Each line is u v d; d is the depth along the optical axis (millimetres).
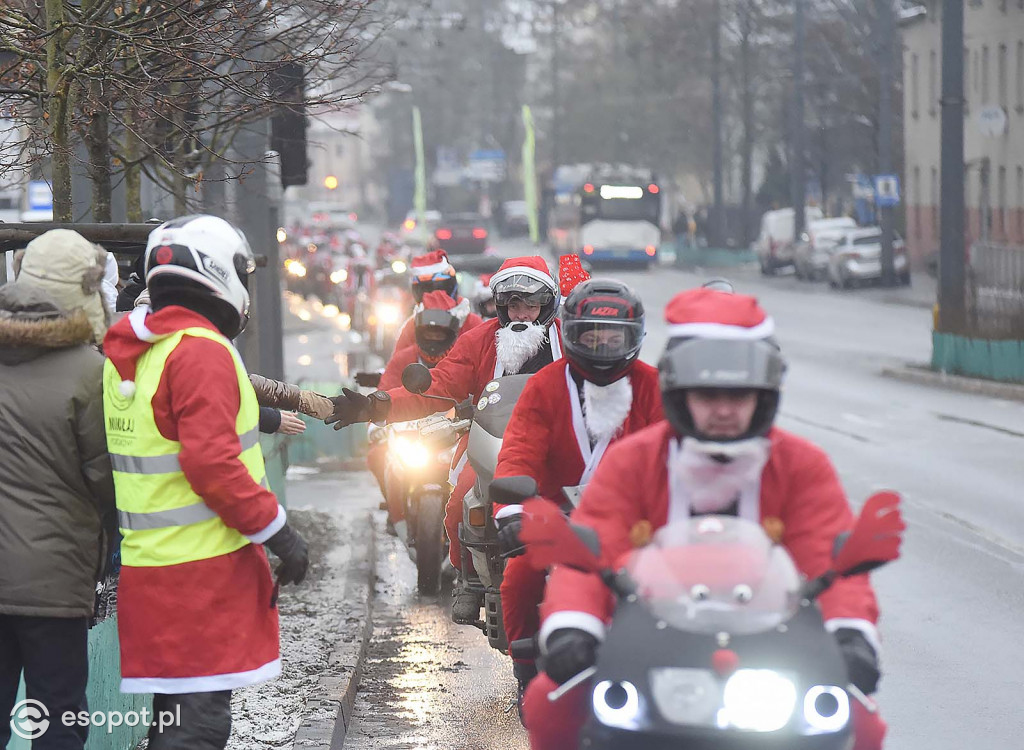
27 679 10008
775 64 134750
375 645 18469
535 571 12250
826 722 7488
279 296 33688
